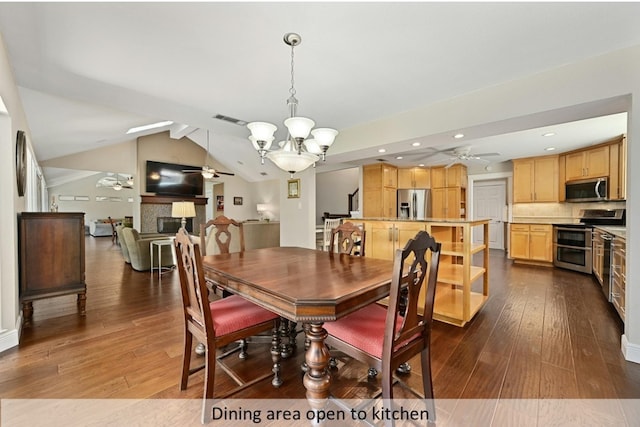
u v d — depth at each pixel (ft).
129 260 17.84
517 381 5.85
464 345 7.40
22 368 6.25
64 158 21.80
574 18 5.45
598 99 6.83
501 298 11.17
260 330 5.60
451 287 11.02
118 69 7.41
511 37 6.07
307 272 5.83
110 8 5.14
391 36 6.03
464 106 9.04
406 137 10.61
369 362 4.50
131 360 6.64
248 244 18.76
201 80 8.07
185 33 5.91
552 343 7.47
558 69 7.35
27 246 8.58
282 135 14.28
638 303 6.55
